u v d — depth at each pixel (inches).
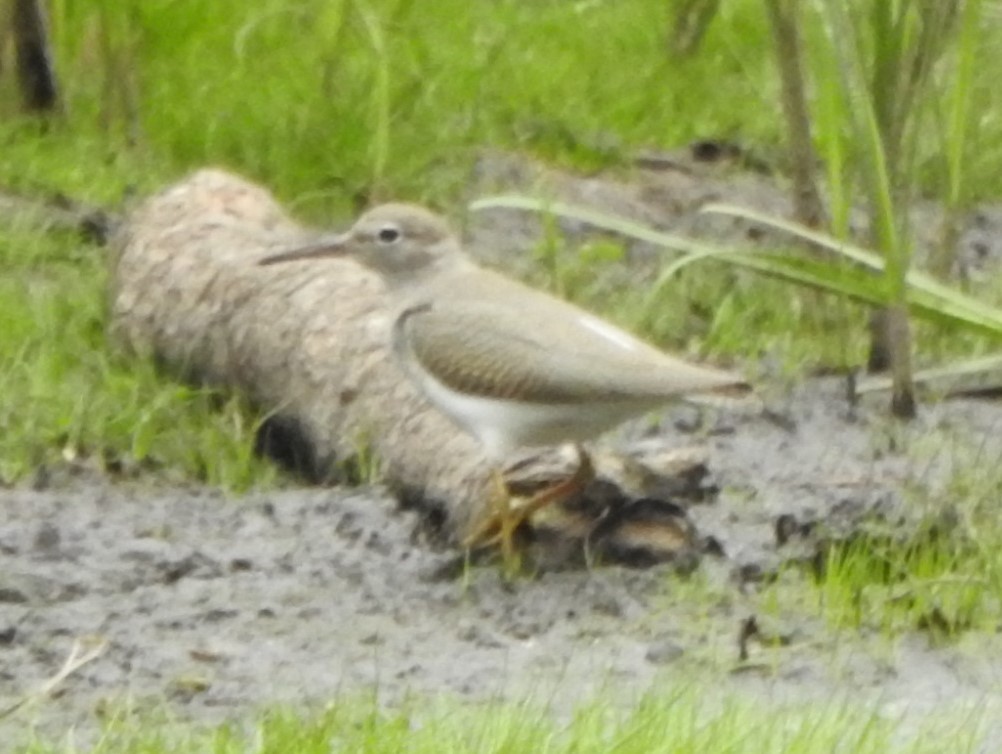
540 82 754.2
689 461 482.9
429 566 451.8
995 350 601.6
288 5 745.6
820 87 597.0
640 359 424.5
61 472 500.4
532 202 549.6
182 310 542.9
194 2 734.5
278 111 701.3
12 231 614.2
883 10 556.1
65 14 705.0
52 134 680.4
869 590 445.4
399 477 482.0
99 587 441.1
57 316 566.9
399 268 461.4
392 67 727.1
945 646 428.1
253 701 390.3
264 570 452.4
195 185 573.3
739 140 738.2
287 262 530.6
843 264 571.2
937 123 614.9
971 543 465.1
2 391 528.7
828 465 523.2
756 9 817.5
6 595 434.0
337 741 367.9
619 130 738.8
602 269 639.8
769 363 597.6
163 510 483.8
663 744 357.4
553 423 430.3
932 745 376.2
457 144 705.6
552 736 360.2
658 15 808.3
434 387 443.5
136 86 692.7
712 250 546.0
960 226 677.9
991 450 537.0
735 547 462.3
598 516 454.3
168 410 527.5
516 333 433.1
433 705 383.2
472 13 794.8
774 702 396.2
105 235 625.3
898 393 555.2
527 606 435.8
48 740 372.2
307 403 512.1
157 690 394.9
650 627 429.1
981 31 765.9
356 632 424.2
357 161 680.4
